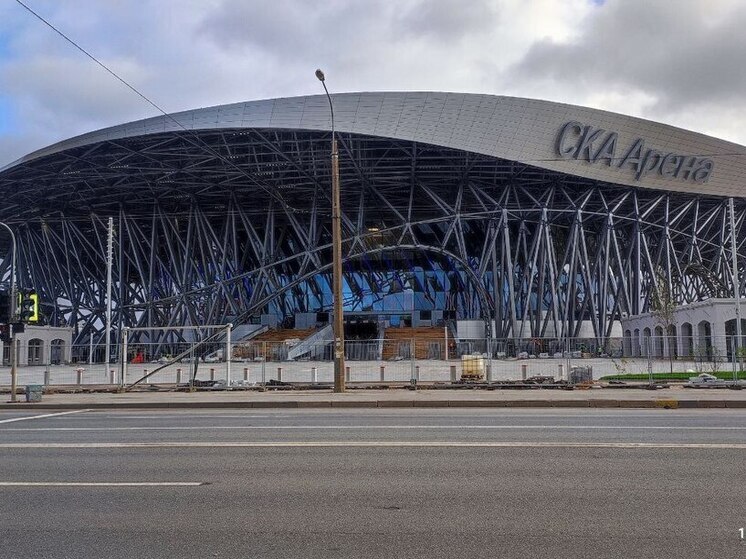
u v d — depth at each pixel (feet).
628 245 247.91
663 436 38.68
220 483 27.07
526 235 249.75
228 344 87.35
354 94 189.16
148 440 39.37
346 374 101.19
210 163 214.48
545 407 60.23
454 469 29.32
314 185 233.35
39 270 293.23
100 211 265.54
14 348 70.64
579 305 255.09
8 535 20.29
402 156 208.03
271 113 184.34
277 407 63.05
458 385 83.41
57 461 32.42
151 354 131.95
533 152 203.31
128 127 190.70
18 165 213.25
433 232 267.80
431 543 19.08
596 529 20.24
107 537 20.02
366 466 30.19
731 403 59.31
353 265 281.33
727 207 247.70
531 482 26.63
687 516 21.53
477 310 267.59
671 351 95.81
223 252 258.37
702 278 261.65
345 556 18.11
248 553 18.45
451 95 193.57
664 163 218.18
